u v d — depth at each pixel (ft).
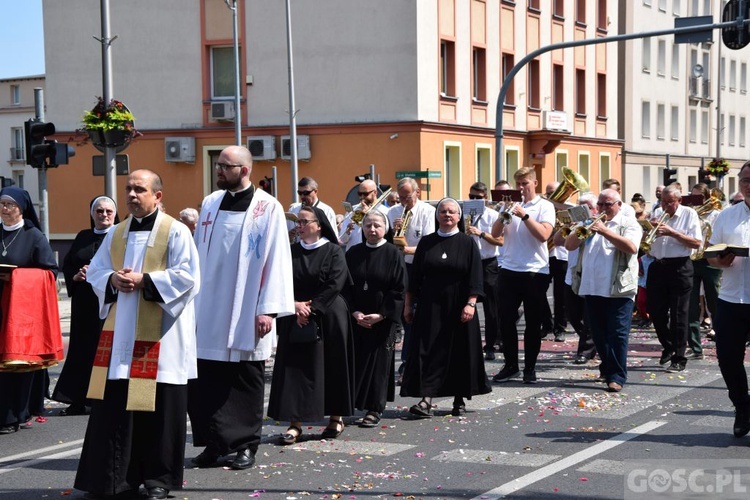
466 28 123.75
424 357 34.78
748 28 71.26
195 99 122.93
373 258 33.94
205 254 28.40
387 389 34.12
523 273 41.63
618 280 39.11
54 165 59.31
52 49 127.85
